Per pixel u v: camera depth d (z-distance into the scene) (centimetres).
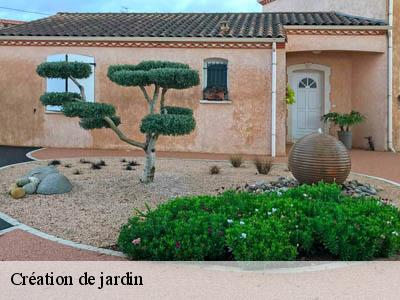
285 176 1051
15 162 1236
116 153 1446
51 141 1567
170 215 579
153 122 815
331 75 1742
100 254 540
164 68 888
